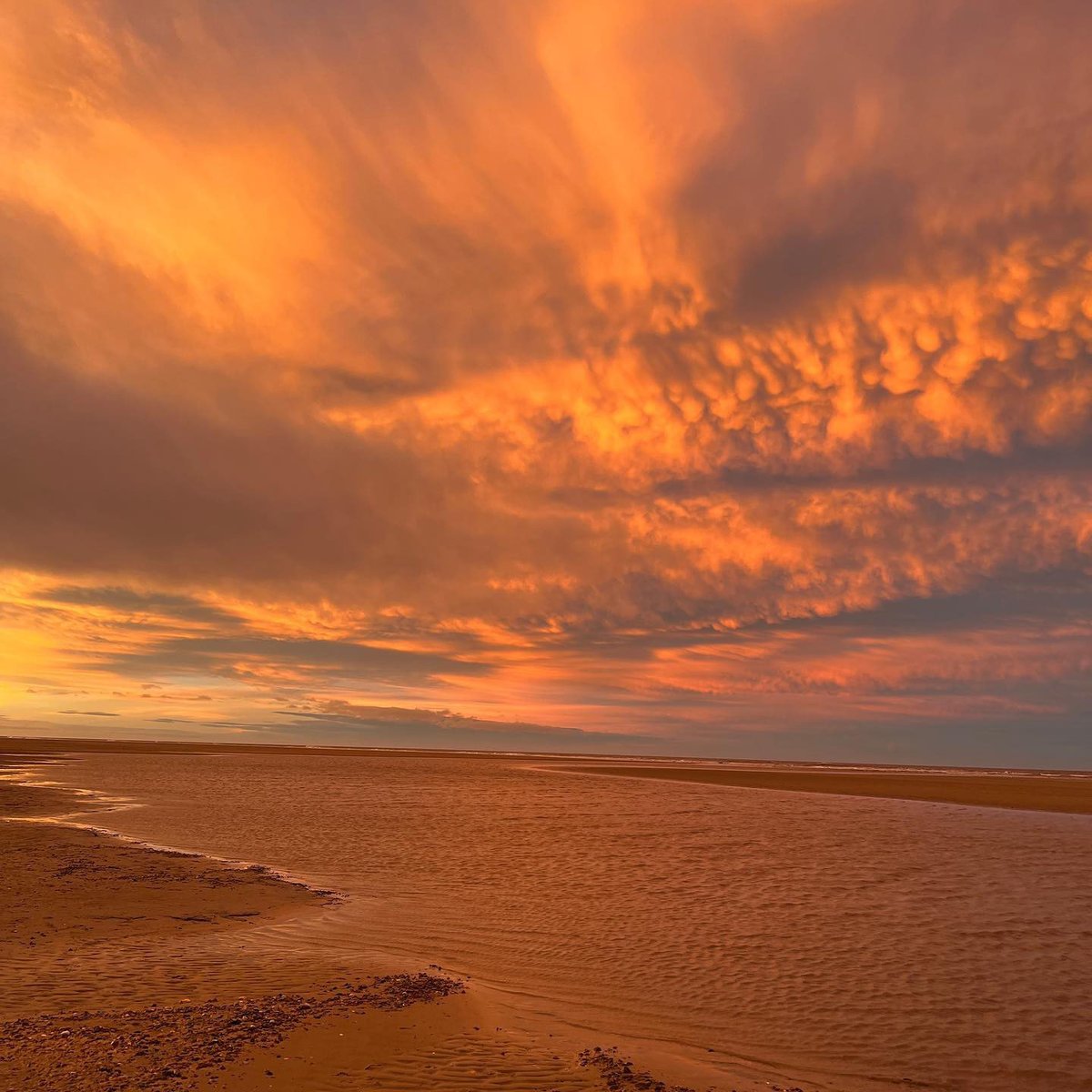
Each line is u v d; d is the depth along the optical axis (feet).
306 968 48.26
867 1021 44.78
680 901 73.72
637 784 257.14
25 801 155.43
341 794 194.80
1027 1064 39.75
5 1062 31.07
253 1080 30.89
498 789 225.15
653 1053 38.58
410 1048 35.76
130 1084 29.63
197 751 543.80
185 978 44.68
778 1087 35.76
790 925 65.31
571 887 79.61
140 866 82.94
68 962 46.98
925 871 90.17
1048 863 96.63
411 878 83.61
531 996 47.19
